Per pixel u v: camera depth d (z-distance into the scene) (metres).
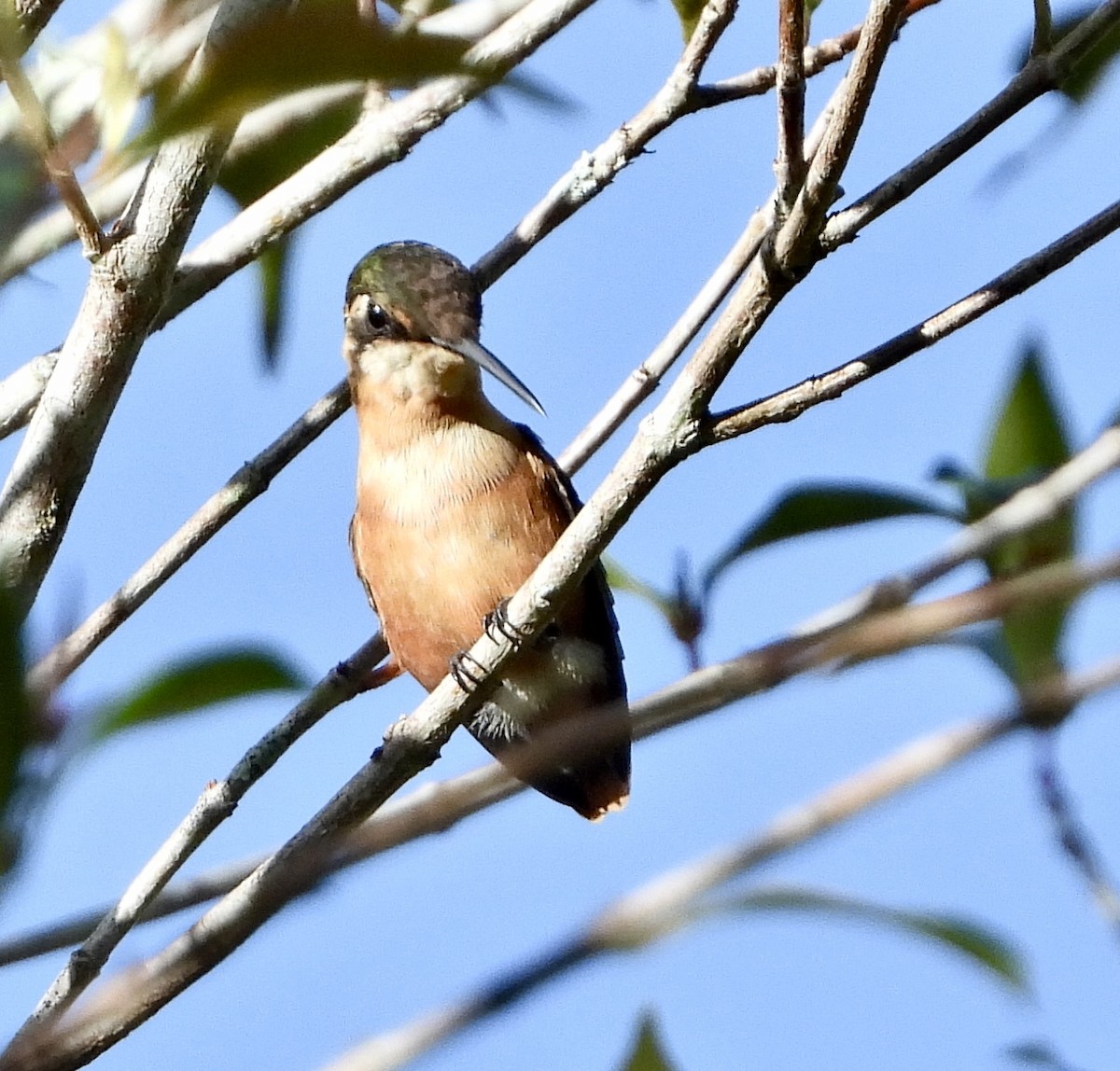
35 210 4.79
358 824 8.67
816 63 9.31
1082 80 7.04
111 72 6.82
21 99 5.43
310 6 4.00
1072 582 4.17
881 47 6.06
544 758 4.73
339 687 8.98
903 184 6.71
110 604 8.90
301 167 9.39
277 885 4.03
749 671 4.94
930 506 7.42
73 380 7.82
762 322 7.07
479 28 9.43
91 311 7.79
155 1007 5.97
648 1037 6.58
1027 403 8.04
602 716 4.80
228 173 9.46
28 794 3.79
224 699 4.84
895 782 3.59
